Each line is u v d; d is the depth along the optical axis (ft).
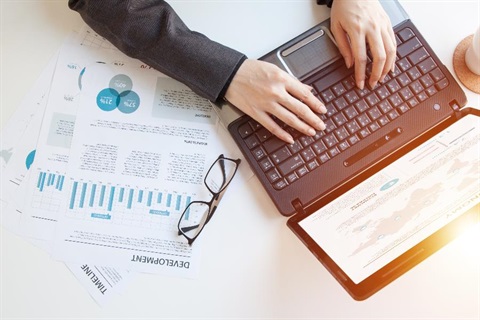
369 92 2.14
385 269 1.78
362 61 2.13
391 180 1.97
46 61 2.26
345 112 2.13
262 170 2.08
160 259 2.06
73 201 2.12
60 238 2.09
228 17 2.32
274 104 2.10
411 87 2.14
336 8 2.22
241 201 2.11
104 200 2.12
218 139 2.18
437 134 2.06
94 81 2.24
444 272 2.02
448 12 2.29
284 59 2.21
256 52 2.30
